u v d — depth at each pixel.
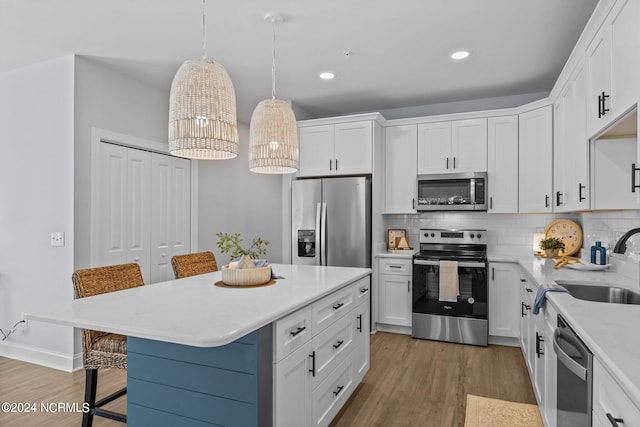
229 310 1.66
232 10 2.51
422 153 4.25
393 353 3.55
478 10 2.53
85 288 2.11
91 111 3.27
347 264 4.13
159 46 3.03
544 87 4.02
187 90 1.74
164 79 3.69
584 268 2.75
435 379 2.97
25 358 3.37
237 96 4.29
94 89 3.30
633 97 1.54
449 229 4.33
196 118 1.73
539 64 3.42
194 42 2.96
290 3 2.44
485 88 4.05
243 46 3.05
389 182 4.40
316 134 4.42
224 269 2.24
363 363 2.82
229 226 4.87
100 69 3.35
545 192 3.63
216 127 1.77
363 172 4.20
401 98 4.39
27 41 2.92
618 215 2.67
